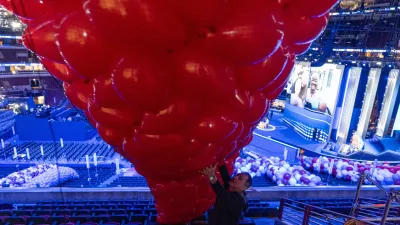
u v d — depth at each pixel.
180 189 2.46
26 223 5.71
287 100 29.58
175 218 2.63
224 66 1.65
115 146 2.33
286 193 8.36
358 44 20.16
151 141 1.88
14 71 31.33
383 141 20.72
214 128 1.91
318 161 14.41
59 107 27.94
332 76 22.58
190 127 1.93
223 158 2.56
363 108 21.39
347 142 22.52
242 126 2.16
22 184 11.83
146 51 1.53
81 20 1.53
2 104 27.72
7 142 22.14
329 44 14.02
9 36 29.98
